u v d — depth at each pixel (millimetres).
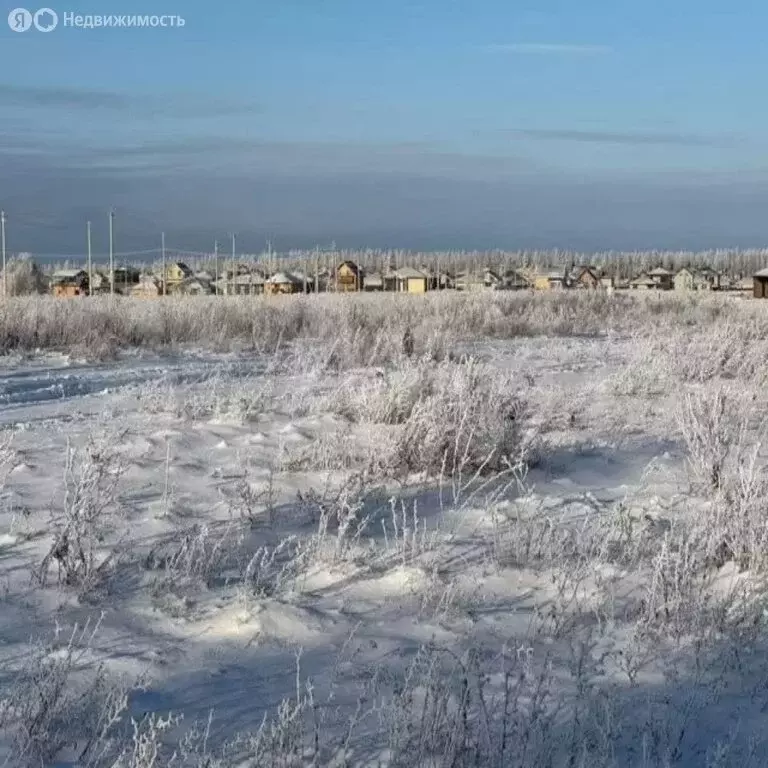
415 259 161250
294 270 110188
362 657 4945
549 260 175375
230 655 4945
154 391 13125
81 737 4031
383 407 11141
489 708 4301
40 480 8320
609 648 5211
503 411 9508
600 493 8414
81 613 5406
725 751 3879
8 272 50625
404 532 6484
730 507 6852
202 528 6324
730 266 149625
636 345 20422
